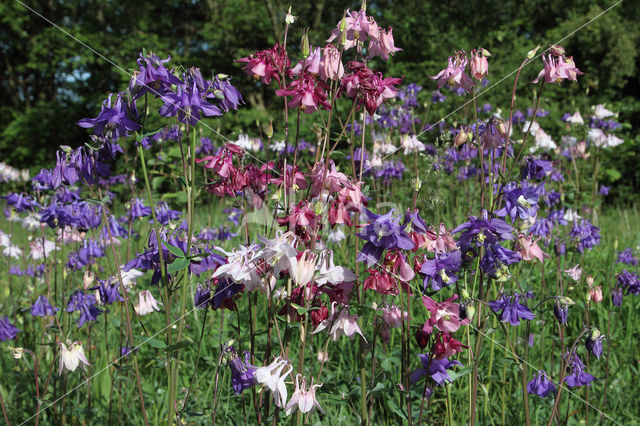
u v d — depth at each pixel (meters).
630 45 13.35
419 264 1.87
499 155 2.46
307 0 13.26
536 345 3.18
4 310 3.71
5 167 5.91
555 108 10.15
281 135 4.09
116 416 2.73
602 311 3.48
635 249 4.75
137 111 1.75
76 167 1.85
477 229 1.73
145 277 4.05
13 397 2.95
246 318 3.53
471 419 1.89
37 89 19.12
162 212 2.76
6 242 4.02
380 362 2.57
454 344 1.70
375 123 4.52
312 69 1.82
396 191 4.57
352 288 1.82
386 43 2.00
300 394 1.65
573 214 4.26
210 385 2.96
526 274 3.38
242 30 14.36
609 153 10.20
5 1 15.92
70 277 2.75
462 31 14.12
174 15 17.11
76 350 2.15
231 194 2.04
